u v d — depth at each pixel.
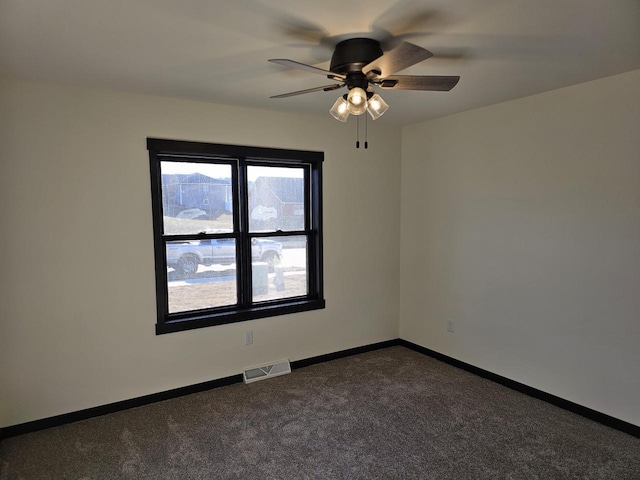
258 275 3.67
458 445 2.49
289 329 3.72
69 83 2.66
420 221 4.10
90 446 2.51
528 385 3.17
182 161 3.25
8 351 2.60
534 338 3.11
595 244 2.71
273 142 3.50
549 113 2.92
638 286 2.52
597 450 2.42
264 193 3.65
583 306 2.79
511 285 3.26
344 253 4.00
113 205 2.88
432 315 4.01
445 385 3.37
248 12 1.69
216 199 3.42
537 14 1.72
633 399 2.57
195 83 2.68
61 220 2.71
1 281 2.55
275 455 2.41
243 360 3.49
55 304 2.72
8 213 2.55
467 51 2.14
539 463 2.31
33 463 2.34
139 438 2.60
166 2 1.59
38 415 2.70
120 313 2.95
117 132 2.87
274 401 3.11
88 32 1.88
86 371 2.85
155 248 3.05
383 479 2.19
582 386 2.82
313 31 1.88
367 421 2.79
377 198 4.17
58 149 2.68
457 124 3.64
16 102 2.55
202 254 3.38
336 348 4.01
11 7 1.62
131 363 3.00
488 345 3.47
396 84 2.02
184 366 3.22
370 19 1.76
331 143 3.83
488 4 1.63
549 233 2.97
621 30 1.88
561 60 2.29
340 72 2.00
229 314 3.39
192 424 2.77
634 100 2.48
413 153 4.14
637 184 2.49
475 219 3.52
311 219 3.92
